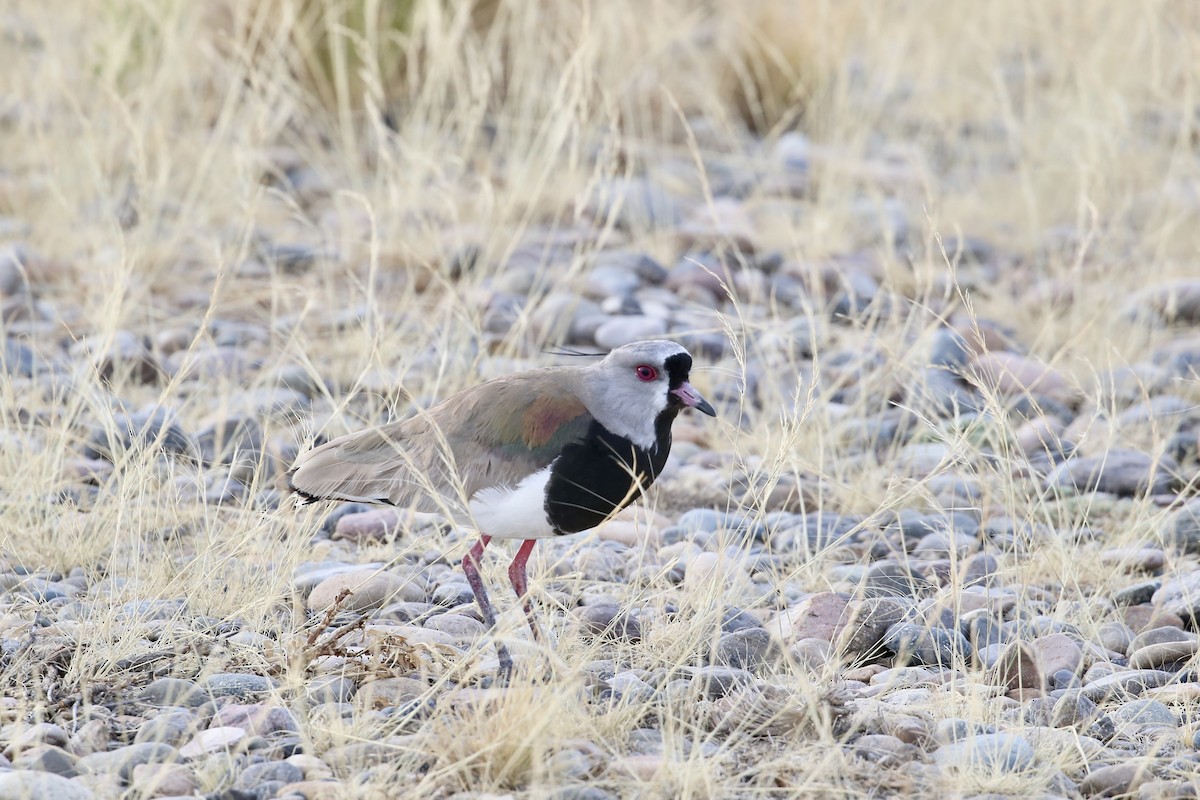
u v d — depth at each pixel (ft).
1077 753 44.42
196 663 49.03
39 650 49.47
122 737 44.52
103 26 117.70
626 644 51.80
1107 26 129.80
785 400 79.25
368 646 49.32
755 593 57.82
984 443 72.84
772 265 101.71
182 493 65.72
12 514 60.85
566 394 51.83
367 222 102.53
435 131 109.19
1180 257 103.45
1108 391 80.48
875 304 84.48
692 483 70.95
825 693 46.78
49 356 81.82
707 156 122.62
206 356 80.33
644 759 42.75
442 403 53.78
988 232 110.42
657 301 94.27
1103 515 67.72
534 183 107.04
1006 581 59.16
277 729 44.60
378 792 39.99
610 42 123.54
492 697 44.78
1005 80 136.46
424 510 52.60
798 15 134.10
